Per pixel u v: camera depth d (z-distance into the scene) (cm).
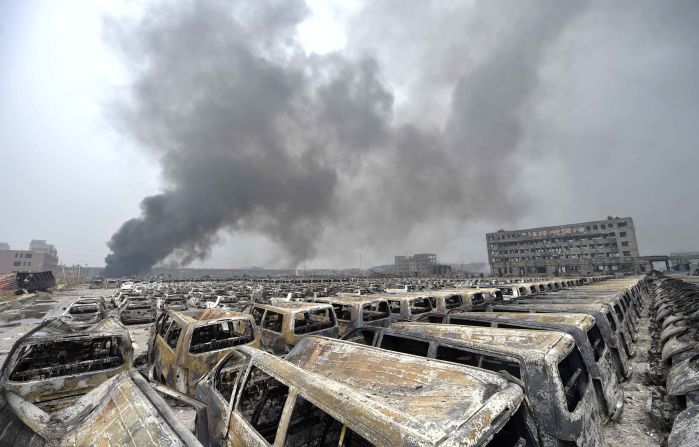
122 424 287
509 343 385
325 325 801
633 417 504
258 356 367
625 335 796
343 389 263
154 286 3097
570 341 376
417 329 496
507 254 9431
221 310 714
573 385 372
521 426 272
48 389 461
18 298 2608
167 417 282
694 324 712
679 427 362
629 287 1372
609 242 7856
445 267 10112
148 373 680
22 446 318
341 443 236
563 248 8481
